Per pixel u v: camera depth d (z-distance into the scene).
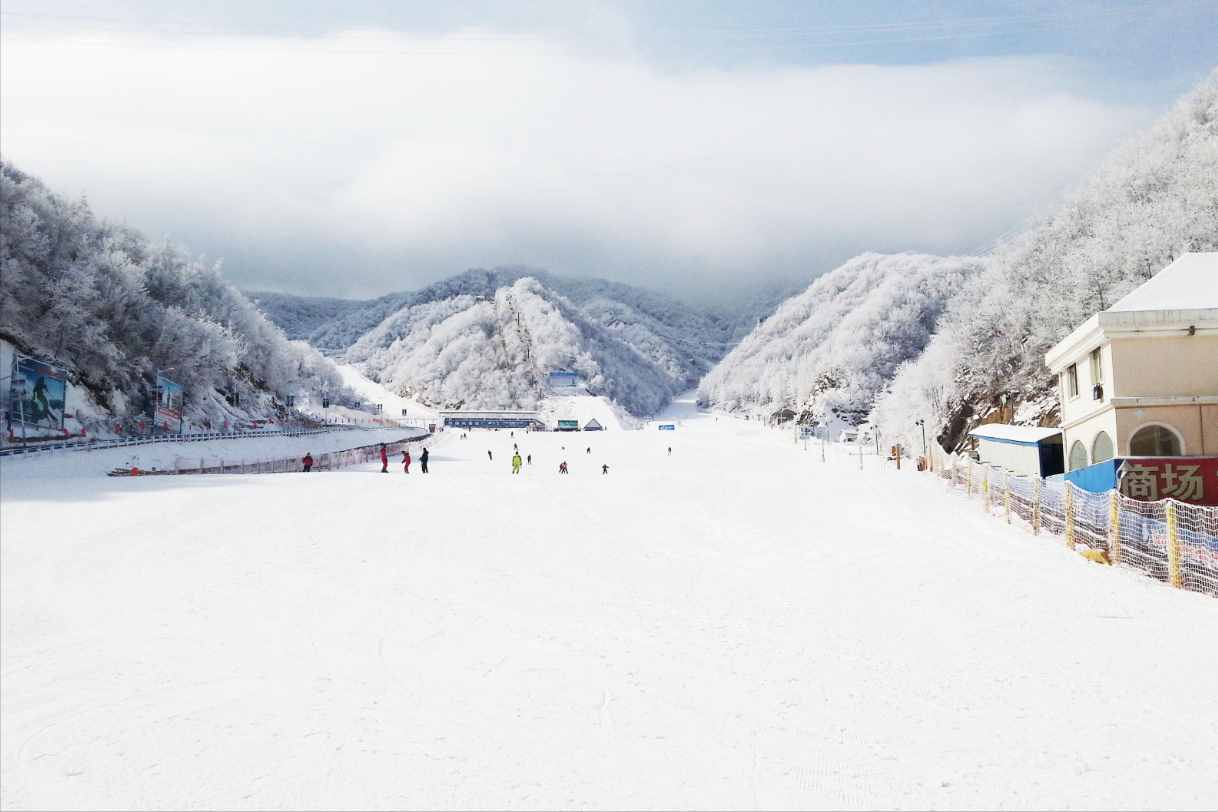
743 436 127.62
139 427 66.12
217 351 85.12
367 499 29.05
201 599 15.53
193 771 8.45
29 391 54.38
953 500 32.16
